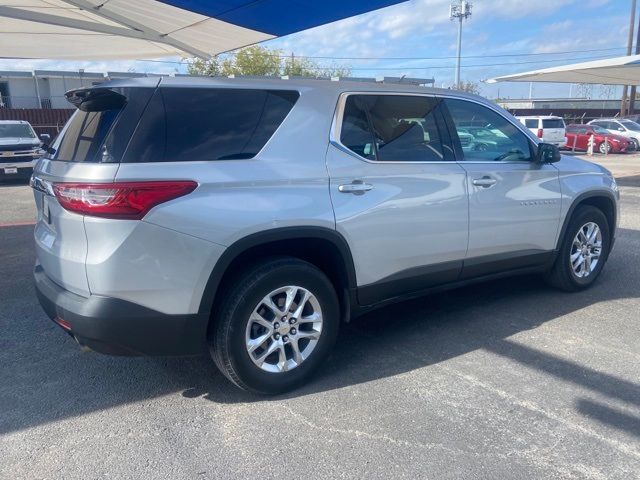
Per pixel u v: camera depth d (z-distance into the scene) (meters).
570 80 17.19
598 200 5.69
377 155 4.03
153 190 3.09
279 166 3.55
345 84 4.03
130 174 3.06
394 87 4.26
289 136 3.66
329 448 3.09
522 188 4.83
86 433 3.26
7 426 3.33
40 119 28.62
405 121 4.26
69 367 4.11
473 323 4.85
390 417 3.39
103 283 3.08
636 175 16.67
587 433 3.20
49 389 3.78
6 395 3.70
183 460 3.00
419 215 4.15
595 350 4.27
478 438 3.16
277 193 3.49
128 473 2.90
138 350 3.26
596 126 28.53
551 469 2.89
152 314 3.18
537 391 3.67
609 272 6.33
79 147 3.37
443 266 4.41
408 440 3.15
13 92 33.00
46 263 3.51
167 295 3.20
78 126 3.59
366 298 4.04
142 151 3.15
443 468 2.91
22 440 3.19
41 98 33.50
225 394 3.71
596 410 3.43
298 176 3.59
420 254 4.22
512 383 3.78
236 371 3.46
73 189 3.09
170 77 3.41
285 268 3.54
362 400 3.59
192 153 3.29
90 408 3.54
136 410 3.51
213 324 3.46
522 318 4.94
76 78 32.72
